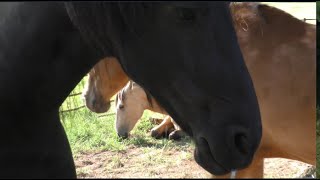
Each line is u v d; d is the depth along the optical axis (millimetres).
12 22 1138
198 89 1034
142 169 3064
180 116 1111
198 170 1938
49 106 1202
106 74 2717
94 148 3619
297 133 2070
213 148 1073
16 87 1145
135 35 1001
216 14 1028
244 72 1087
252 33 2111
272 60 2088
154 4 962
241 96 1065
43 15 1110
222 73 1030
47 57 1140
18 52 1135
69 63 1163
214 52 1023
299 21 2170
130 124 3811
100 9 986
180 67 1021
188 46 1004
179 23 985
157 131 3918
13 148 1138
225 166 1094
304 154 2107
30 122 1169
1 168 1129
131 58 1046
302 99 2051
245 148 1093
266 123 2094
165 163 3139
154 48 1014
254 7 2156
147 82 1073
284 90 2066
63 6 1090
